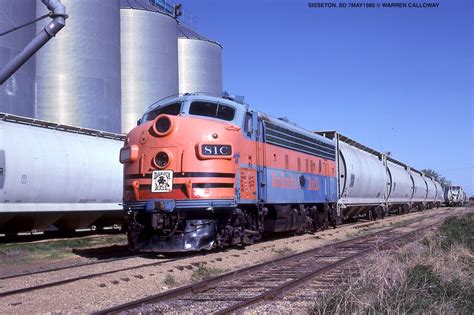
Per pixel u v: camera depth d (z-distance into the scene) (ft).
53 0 54.70
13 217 60.13
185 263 41.57
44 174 61.98
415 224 95.71
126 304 25.79
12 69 54.49
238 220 48.98
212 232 45.73
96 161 70.85
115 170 74.08
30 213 61.57
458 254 39.86
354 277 33.42
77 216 70.28
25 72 95.30
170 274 36.88
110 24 112.16
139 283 33.58
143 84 126.72
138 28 127.44
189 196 43.24
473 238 52.80
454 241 47.21
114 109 112.27
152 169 44.70
